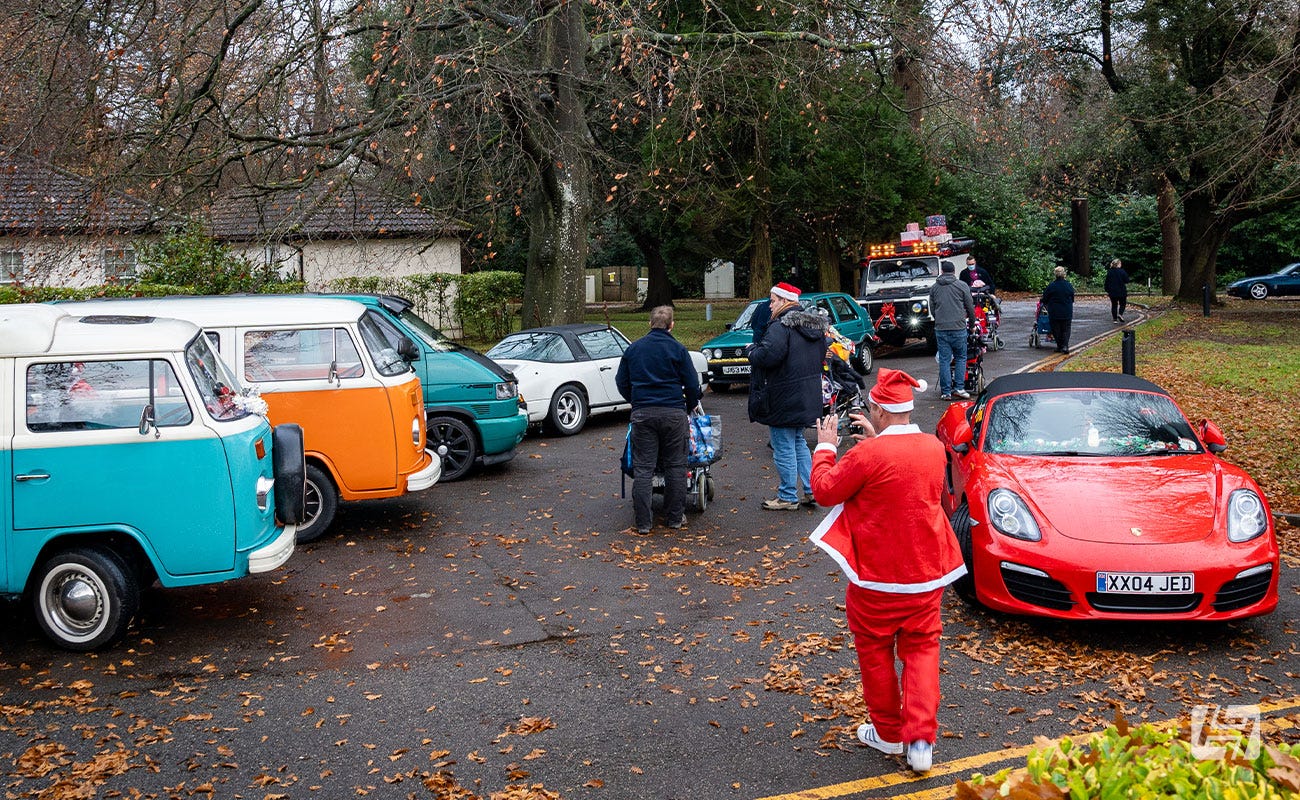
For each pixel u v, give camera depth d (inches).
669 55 746.2
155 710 224.8
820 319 395.5
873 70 959.6
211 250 747.4
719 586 306.5
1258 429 535.8
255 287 745.6
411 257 1079.6
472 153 760.3
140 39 600.1
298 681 239.9
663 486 401.4
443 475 467.5
